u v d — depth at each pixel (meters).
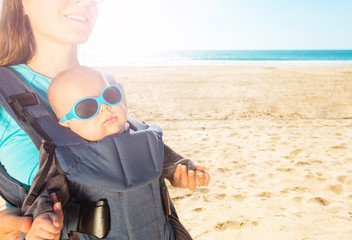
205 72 27.97
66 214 0.91
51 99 0.98
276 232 3.42
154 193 0.99
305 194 4.32
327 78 22.30
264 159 5.73
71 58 1.13
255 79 21.61
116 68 33.22
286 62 53.47
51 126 0.91
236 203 4.11
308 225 3.54
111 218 0.91
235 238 3.35
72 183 0.91
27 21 1.05
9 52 1.03
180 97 13.64
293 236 3.34
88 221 0.89
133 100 12.87
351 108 10.97
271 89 16.27
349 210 3.85
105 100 0.94
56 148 0.87
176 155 1.17
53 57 1.08
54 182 0.87
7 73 0.96
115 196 0.91
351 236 3.30
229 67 35.88
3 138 0.96
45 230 0.76
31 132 0.90
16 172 0.96
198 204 4.10
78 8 1.00
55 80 0.98
